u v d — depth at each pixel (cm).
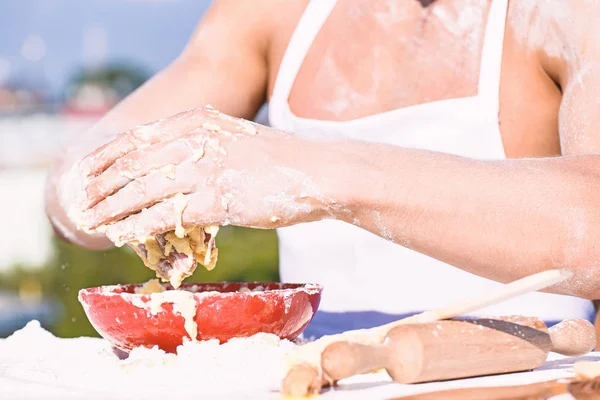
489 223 99
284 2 171
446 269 145
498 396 76
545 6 135
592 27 124
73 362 100
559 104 142
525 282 82
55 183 153
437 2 152
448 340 84
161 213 98
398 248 147
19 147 502
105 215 98
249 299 99
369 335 86
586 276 100
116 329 102
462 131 144
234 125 101
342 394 79
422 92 150
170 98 168
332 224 152
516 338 88
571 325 98
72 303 328
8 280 419
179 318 98
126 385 87
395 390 81
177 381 88
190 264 103
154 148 98
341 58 159
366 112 153
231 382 87
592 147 120
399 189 99
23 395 81
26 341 115
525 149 144
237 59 174
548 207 98
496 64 142
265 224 101
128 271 329
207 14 183
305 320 108
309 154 101
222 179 98
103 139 154
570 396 75
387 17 156
